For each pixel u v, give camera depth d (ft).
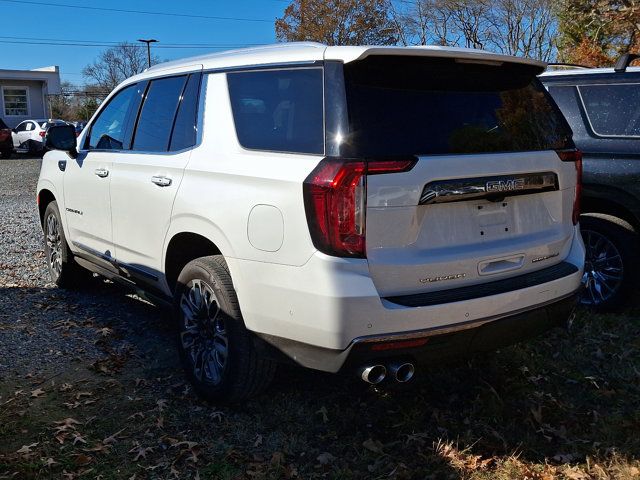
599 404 12.35
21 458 10.50
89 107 159.12
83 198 16.70
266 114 11.25
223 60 12.73
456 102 10.82
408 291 9.80
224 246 11.31
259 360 11.41
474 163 10.18
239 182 11.07
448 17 115.44
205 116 12.63
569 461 10.47
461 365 13.74
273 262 10.30
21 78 114.01
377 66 10.26
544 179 11.22
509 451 10.80
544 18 106.63
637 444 10.91
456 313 9.87
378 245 9.53
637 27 52.75
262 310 10.59
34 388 12.95
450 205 10.14
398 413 11.99
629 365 13.89
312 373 13.46
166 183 12.90
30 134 86.17
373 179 9.40
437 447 10.82
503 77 11.73
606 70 17.28
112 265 15.81
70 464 10.43
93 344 15.28
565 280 11.35
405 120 10.18
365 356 9.55
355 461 10.55
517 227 11.03
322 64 10.41
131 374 13.67
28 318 17.04
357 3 133.59
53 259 19.77
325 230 9.54
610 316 16.74
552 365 13.92
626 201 16.26
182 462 10.53
